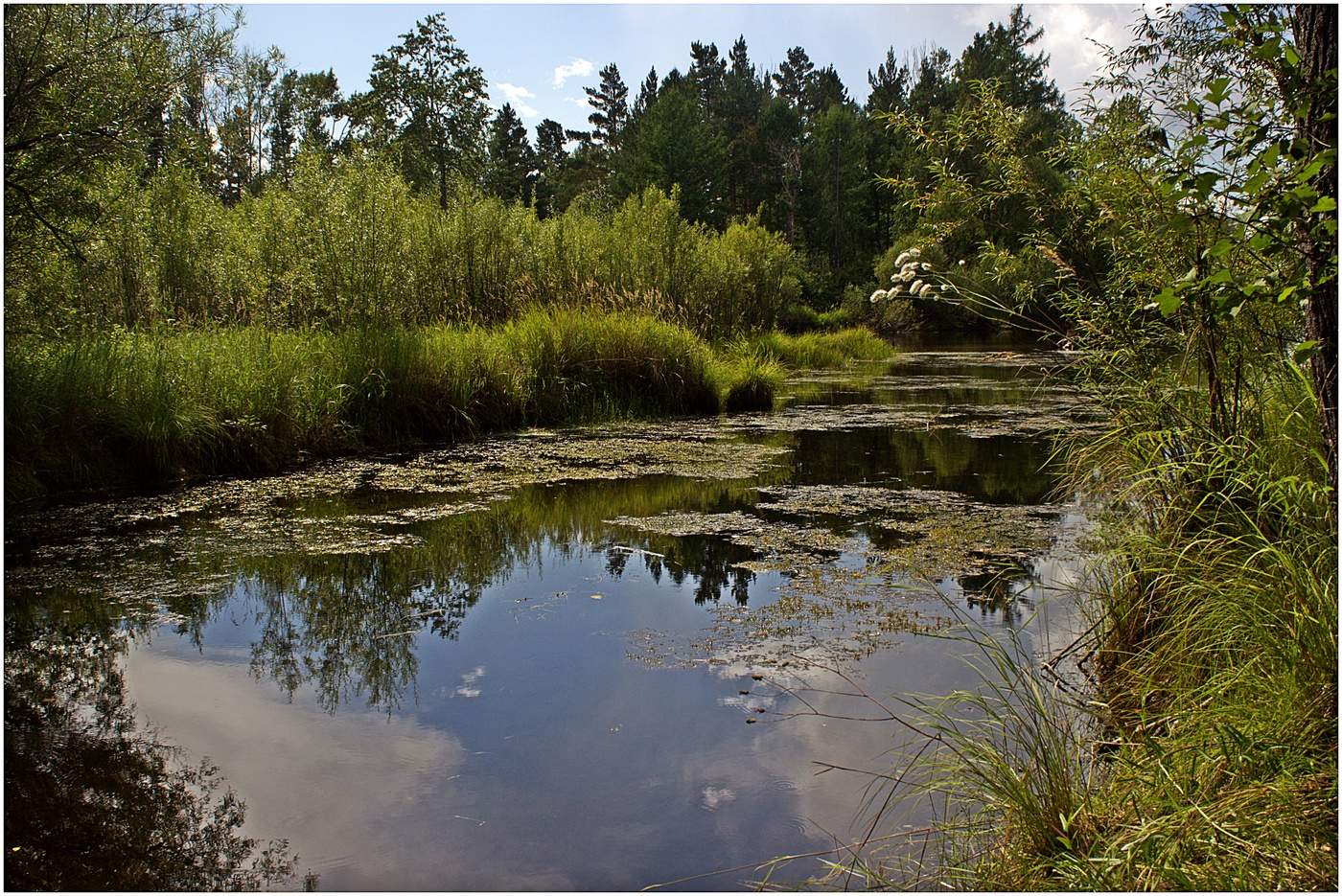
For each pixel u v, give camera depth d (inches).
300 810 97.4
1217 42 117.0
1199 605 118.6
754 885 83.6
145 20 253.1
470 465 290.7
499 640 146.5
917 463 298.8
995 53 1551.4
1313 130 95.0
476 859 88.6
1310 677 90.9
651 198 639.1
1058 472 238.2
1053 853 84.2
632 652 140.7
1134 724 113.6
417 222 443.2
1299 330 134.0
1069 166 167.5
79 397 243.9
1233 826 78.8
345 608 162.1
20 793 100.9
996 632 146.9
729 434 360.8
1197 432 140.9
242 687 129.6
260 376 291.0
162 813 96.7
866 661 135.4
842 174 1855.3
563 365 400.2
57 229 234.5
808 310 1267.2
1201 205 110.8
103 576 176.4
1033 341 1167.6
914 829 92.7
